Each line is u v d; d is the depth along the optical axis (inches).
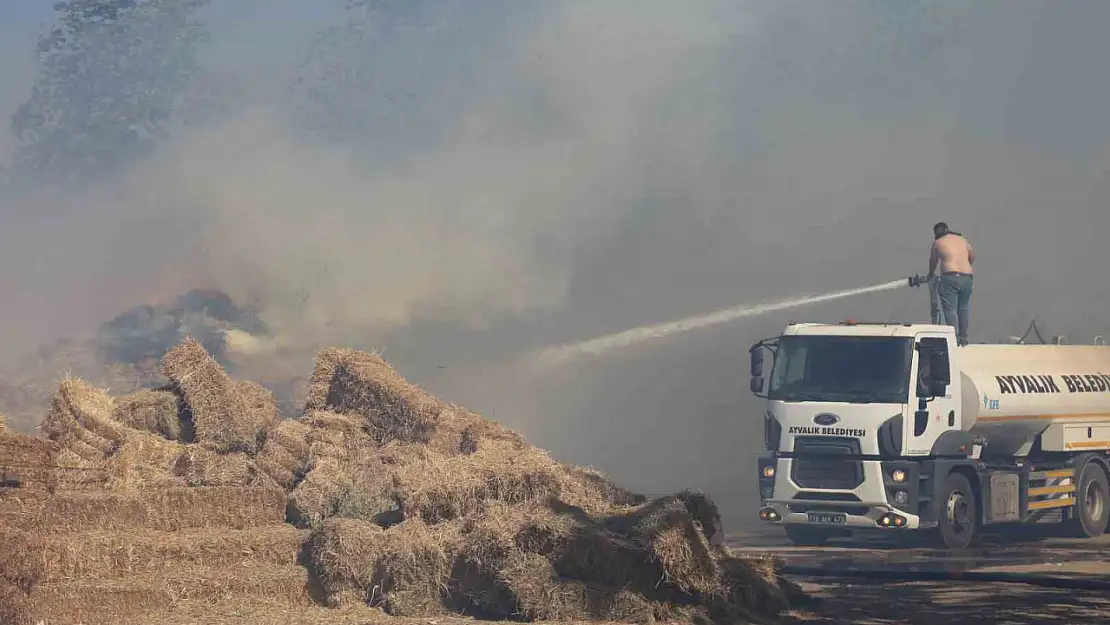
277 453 527.2
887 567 600.7
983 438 722.2
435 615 430.9
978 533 706.2
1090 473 780.6
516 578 425.7
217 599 433.7
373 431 553.6
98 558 429.7
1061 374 763.4
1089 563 617.9
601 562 430.3
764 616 442.6
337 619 421.7
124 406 535.8
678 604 428.5
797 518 687.7
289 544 462.9
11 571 409.1
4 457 451.2
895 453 674.2
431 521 468.4
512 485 465.7
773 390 701.9
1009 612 462.3
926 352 690.8
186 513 472.4
